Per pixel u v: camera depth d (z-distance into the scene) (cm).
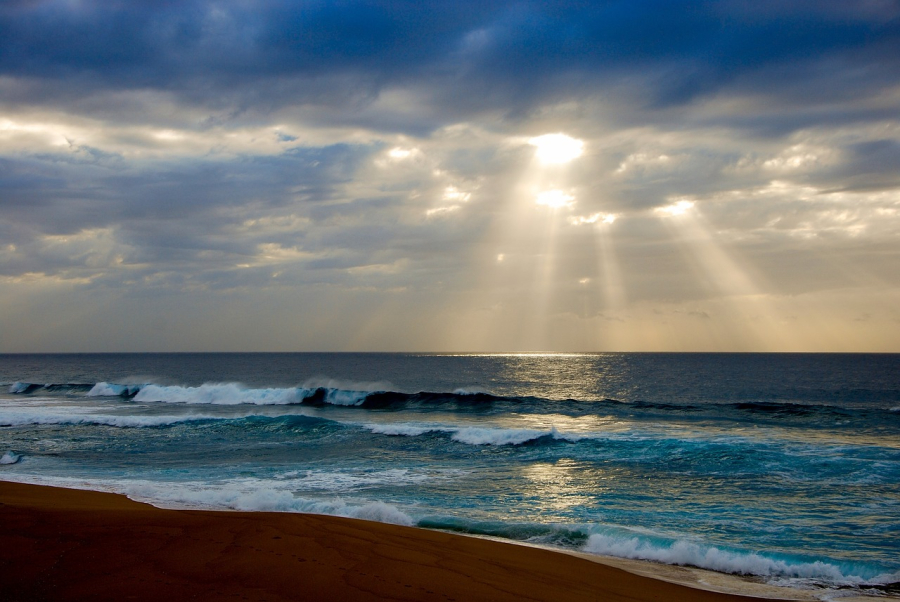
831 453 1638
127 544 730
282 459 1689
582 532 973
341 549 743
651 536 943
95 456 1731
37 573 617
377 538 816
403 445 1927
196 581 602
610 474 1479
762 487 1332
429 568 695
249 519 876
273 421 2317
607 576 743
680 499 1236
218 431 2184
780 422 2592
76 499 1079
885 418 2698
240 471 1510
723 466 1538
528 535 964
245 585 595
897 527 1034
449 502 1205
